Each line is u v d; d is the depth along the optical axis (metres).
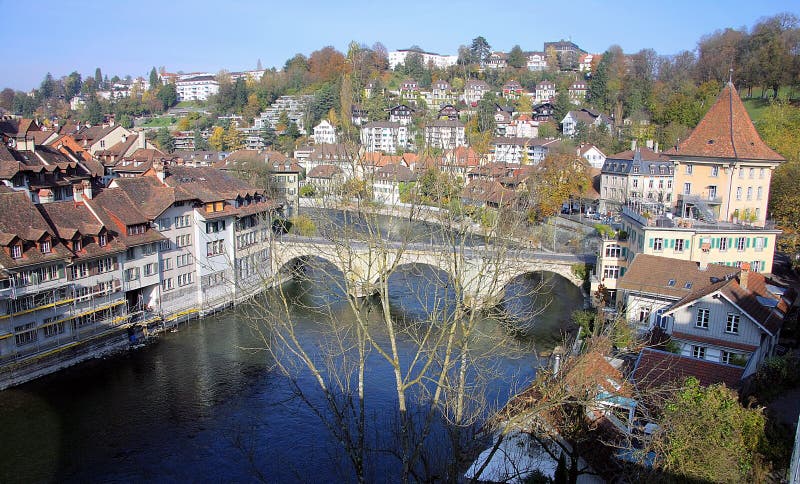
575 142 149.50
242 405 48.41
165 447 42.72
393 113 165.00
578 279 73.31
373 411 42.72
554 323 64.81
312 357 54.84
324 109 175.88
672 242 61.41
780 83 134.62
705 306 43.16
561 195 99.88
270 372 53.88
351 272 22.86
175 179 75.31
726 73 149.00
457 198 29.08
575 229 97.31
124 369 55.84
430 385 44.59
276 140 173.00
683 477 22.50
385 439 38.75
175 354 59.38
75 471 40.00
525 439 32.31
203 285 73.56
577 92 197.88
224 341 62.59
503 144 147.88
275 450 41.53
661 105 150.75
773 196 79.38
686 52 176.12
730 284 44.19
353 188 24.97
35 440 43.66
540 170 100.12
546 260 74.56
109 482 38.72
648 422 27.09
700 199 72.50
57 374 54.38
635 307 53.84
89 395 50.59
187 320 69.06
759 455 23.41
